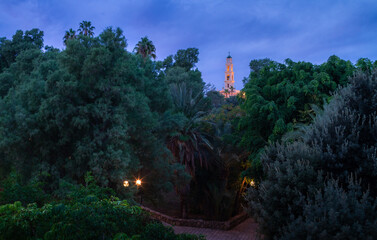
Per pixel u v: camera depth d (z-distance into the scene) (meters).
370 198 5.03
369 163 5.59
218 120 20.34
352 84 6.93
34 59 19.84
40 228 4.29
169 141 19.14
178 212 21.09
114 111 12.03
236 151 19.11
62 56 12.02
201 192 19.92
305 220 5.19
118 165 11.34
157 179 15.48
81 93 12.37
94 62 11.58
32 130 11.48
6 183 6.29
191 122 19.48
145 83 15.09
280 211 5.58
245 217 19.53
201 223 16.91
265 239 5.65
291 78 15.46
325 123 6.69
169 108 17.39
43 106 11.41
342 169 6.00
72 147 12.47
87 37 12.56
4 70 23.30
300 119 13.84
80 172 11.96
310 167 5.69
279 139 13.69
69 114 11.73
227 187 20.14
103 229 4.39
